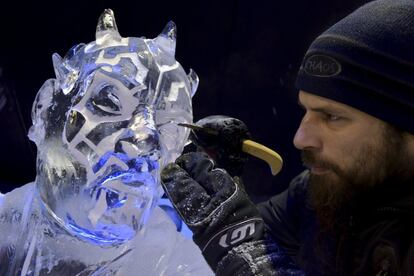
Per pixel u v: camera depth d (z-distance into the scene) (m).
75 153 0.67
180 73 0.75
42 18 1.72
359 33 0.61
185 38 1.83
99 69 0.68
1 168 1.85
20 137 1.81
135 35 1.82
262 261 0.60
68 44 1.78
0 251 0.75
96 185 0.67
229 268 0.61
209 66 1.87
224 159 0.71
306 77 0.64
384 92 0.58
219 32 1.82
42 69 1.78
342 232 0.67
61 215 0.70
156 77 0.71
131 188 0.67
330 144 0.61
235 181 0.69
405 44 0.59
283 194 0.99
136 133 0.67
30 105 1.80
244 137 0.71
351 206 0.64
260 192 1.98
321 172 0.64
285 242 0.96
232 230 0.63
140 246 0.78
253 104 1.93
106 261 0.75
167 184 0.68
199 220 0.64
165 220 0.84
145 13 1.78
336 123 0.61
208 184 0.67
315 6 1.77
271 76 1.88
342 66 0.60
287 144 1.96
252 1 1.76
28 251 0.74
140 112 0.68
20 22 1.72
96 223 0.68
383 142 0.59
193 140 0.74
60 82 0.72
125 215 0.68
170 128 0.73
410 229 0.61
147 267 0.76
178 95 0.73
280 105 1.92
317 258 0.74
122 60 0.70
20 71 1.77
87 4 1.73
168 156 0.73
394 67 0.58
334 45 0.62
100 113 0.67
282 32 1.81
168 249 0.79
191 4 1.77
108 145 0.66
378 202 0.63
